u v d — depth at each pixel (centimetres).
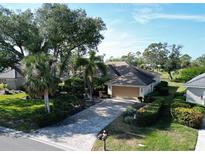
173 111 2252
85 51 3759
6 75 4309
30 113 2534
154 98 3175
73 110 2662
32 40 3083
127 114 2403
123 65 4084
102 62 3250
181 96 3180
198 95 2695
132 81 3359
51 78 2397
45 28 3175
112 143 1738
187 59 7856
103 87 3625
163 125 2158
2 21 2955
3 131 2023
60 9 3178
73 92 3656
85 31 3428
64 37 3462
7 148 1659
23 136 1909
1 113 2561
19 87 4266
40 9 3303
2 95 3684
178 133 1942
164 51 6769
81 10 3375
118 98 3459
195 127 2095
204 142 1766
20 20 3028
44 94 2403
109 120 2316
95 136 1894
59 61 3741
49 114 2206
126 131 1992
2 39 3117
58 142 1778
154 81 3869
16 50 3300
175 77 7006
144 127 2097
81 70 3453
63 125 2184
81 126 2147
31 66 2297
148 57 7038
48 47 3356
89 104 3019
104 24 3562
